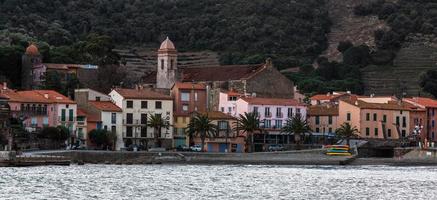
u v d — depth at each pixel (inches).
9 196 6840.6
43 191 7219.5
